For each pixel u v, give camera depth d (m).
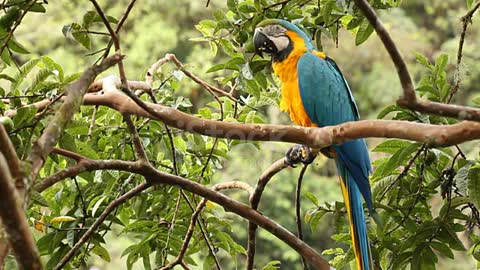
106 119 7.08
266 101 7.76
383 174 6.27
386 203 6.93
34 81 6.21
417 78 19.83
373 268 6.72
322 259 6.05
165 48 19.30
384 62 20.16
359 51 20.30
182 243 7.21
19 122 5.26
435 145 4.09
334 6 6.73
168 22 19.58
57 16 19.77
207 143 7.75
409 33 20.53
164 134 7.30
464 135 4.01
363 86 20.03
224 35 7.14
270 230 6.08
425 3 20.98
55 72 6.41
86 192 6.95
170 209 7.36
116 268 16.61
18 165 3.75
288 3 7.09
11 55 5.73
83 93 4.32
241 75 6.93
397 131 4.18
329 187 18.36
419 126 4.13
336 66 7.55
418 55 6.57
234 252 7.35
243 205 6.06
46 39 19.52
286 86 7.39
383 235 6.80
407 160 6.84
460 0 20.98
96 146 7.13
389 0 6.95
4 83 15.28
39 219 7.18
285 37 7.23
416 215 6.93
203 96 18.02
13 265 5.84
